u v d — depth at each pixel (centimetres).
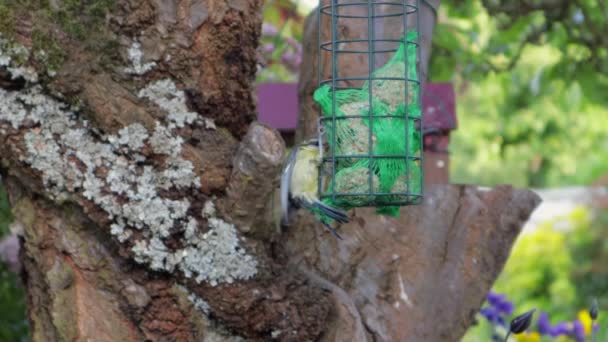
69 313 520
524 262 2009
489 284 626
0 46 497
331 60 625
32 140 505
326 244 612
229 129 538
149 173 514
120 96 512
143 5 515
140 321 520
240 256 521
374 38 616
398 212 558
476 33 1016
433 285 615
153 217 511
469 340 1066
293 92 841
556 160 2269
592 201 2155
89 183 507
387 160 533
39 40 501
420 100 584
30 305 551
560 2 945
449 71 1016
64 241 524
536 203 646
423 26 646
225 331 530
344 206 540
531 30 1002
